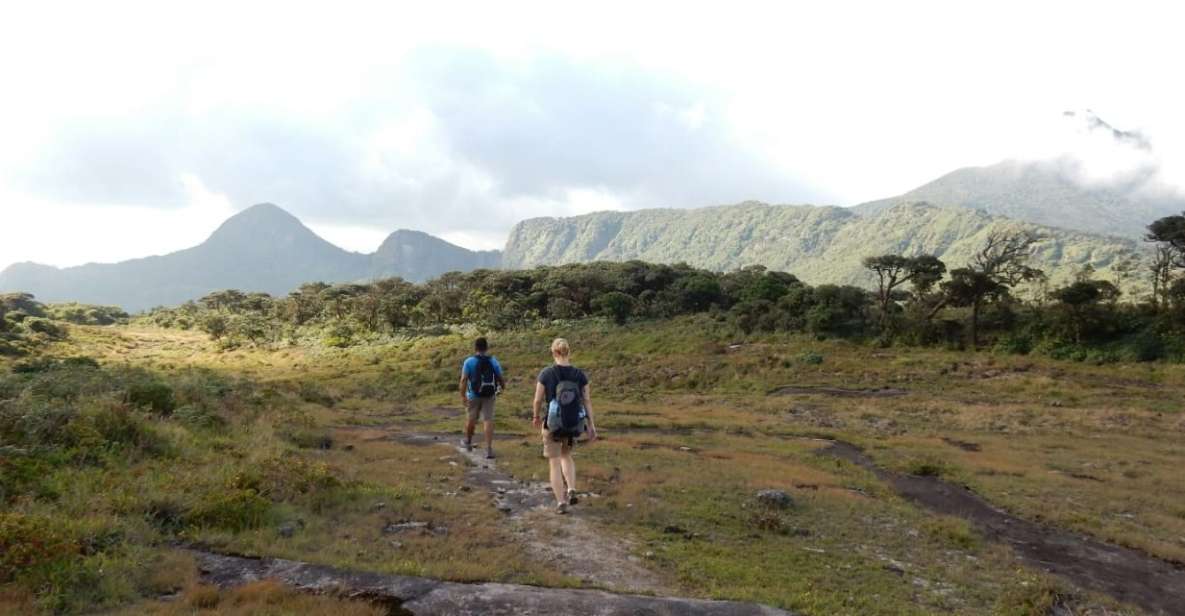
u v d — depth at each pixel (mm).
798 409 39188
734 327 76438
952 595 7465
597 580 6125
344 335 103188
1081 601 7945
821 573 7477
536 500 9617
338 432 17641
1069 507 14227
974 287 64312
